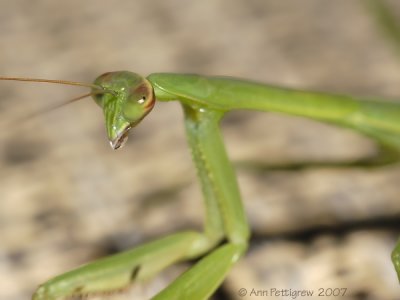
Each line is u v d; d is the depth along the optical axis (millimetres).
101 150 201
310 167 177
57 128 209
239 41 244
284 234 176
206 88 140
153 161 197
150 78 136
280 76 225
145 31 254
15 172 196
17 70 236
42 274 174
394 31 219
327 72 223
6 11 275
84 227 182
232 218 142
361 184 186
